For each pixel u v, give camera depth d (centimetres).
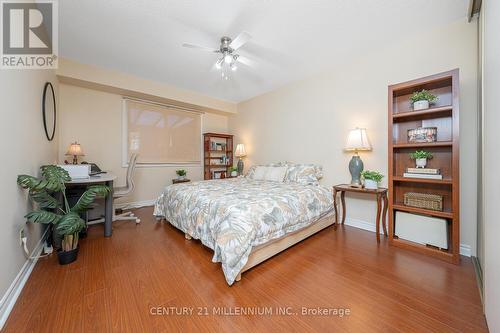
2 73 128
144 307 127
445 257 185
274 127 407
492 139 107
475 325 113
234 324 115
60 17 199
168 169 434
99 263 180
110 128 357
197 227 205
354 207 286
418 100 207
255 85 386
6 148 130
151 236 246
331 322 116
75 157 299
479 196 183
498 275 96
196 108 459
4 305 119
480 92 184
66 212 186
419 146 205
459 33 203
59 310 123
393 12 194
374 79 265
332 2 182
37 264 176
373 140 267
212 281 155
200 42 242
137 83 348
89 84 314
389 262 184
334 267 176
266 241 176
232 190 247
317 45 250
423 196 205
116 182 363
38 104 202
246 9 189
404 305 129
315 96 335
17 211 144
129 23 209
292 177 318
